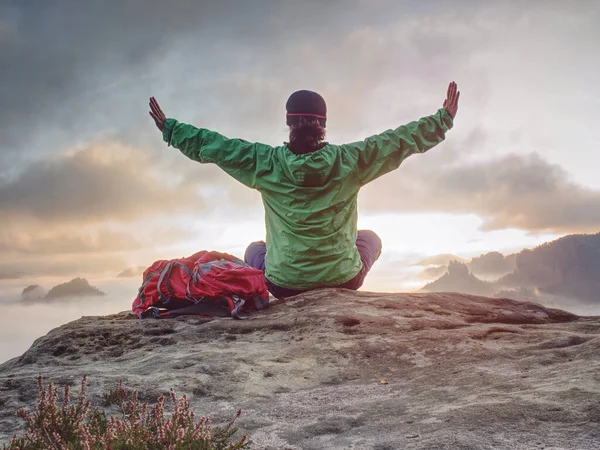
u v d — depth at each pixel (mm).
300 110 2596
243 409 1646
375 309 2500
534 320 2596
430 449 1207
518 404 1367
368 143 2656
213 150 2691
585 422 1223
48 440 1194
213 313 2631
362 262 2930
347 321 2346
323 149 2609
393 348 2078
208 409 1655
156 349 2281
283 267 2758
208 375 1889
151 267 2781
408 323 2311
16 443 1200
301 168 2586
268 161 2682
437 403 1519
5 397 1743
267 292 2709
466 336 2113
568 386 1438
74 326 2572
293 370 1963
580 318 2715
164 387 1782
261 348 2168
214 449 1207
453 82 2652
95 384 1811
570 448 1129
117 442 1140
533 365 1747
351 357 2043
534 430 1229
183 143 2727
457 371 1797
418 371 1892
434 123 2646
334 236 2717
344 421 1481
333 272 2752
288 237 2719
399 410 1513
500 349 1967
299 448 1349
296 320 2404
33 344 2520
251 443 1396
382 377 1889
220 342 2293
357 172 2674
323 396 1729
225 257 2865
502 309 2703
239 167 2715
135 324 2555
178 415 1209
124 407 1606
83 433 1146
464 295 2842
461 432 1266
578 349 1804
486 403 1413
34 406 1669
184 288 2662
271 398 1743
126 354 2270
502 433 1237
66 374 1933
